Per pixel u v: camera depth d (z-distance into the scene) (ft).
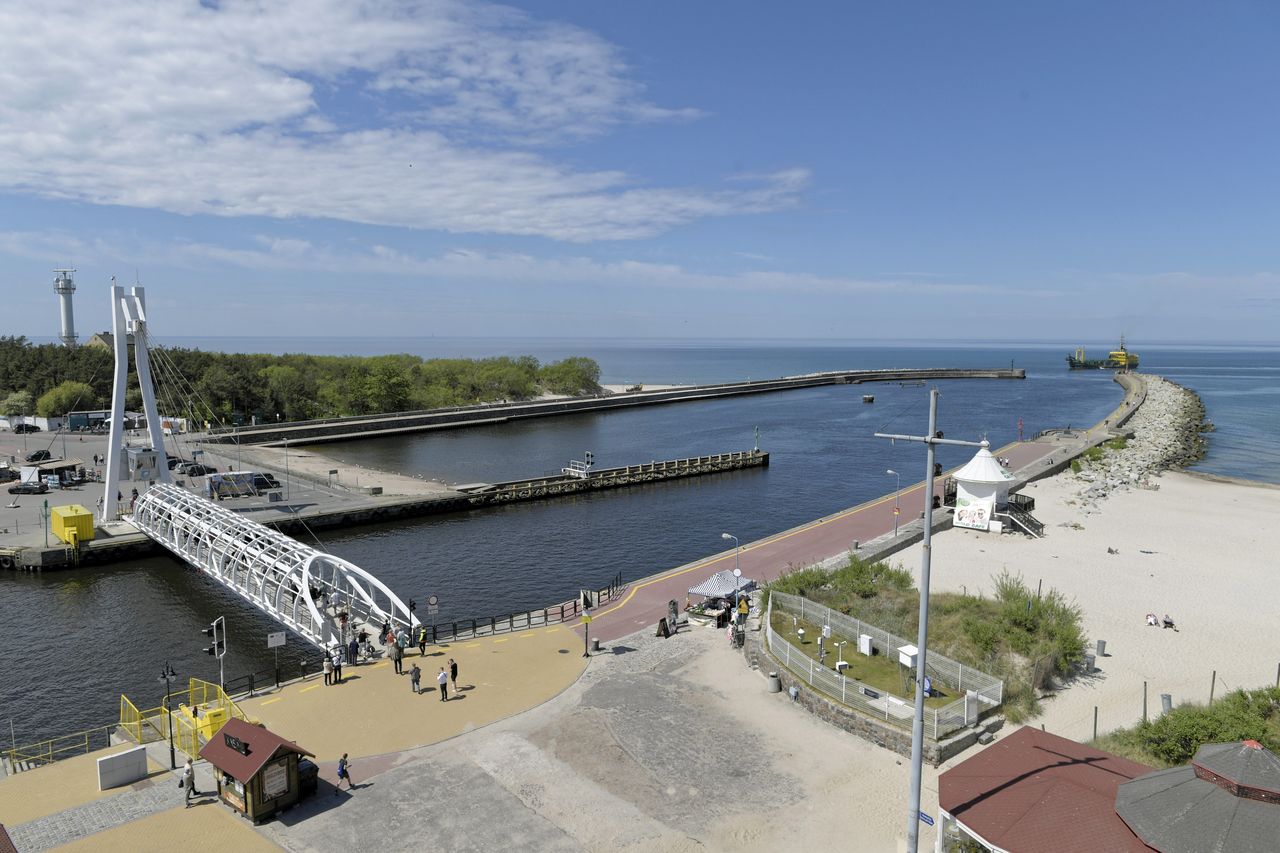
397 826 85.56
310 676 128.88
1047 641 128.26
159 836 83.30
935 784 94.22
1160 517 250.57
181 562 215.31
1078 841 65.05
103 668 150.00
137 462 238.68
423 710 114.62
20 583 198.80
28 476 282.97
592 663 132.36
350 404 547.90
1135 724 111.14
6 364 490.08
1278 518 249.75
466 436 497.87
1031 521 231.50
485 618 167.12
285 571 154.92
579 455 421.18
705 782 95.09
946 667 117.50
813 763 99.76
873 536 223.51
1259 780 62.03
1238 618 158.81
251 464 352.49
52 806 89.35
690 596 170.60
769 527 267.80
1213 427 510.58
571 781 95.20
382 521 272.10
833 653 128.88
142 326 236.22
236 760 87.45
